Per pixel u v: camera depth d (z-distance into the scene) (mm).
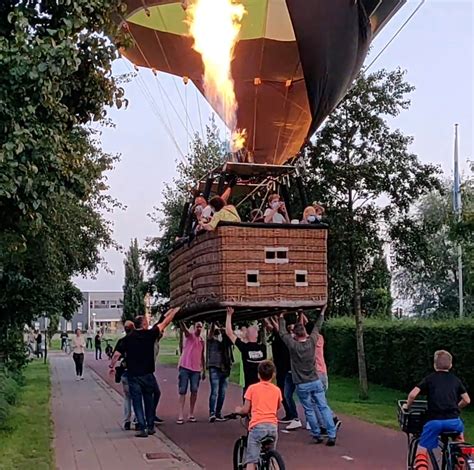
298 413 15906
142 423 12594
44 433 12570
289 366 13203
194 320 13664
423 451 7559
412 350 20562
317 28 10539
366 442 11773
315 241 10633
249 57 13172
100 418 15414
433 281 44062
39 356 48406
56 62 8484
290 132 13477
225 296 10125
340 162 18516
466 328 17578
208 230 10391
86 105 10352
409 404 7945
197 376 14516
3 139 8523
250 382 10719
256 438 7672
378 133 18531
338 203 18484
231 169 11320
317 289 10555
